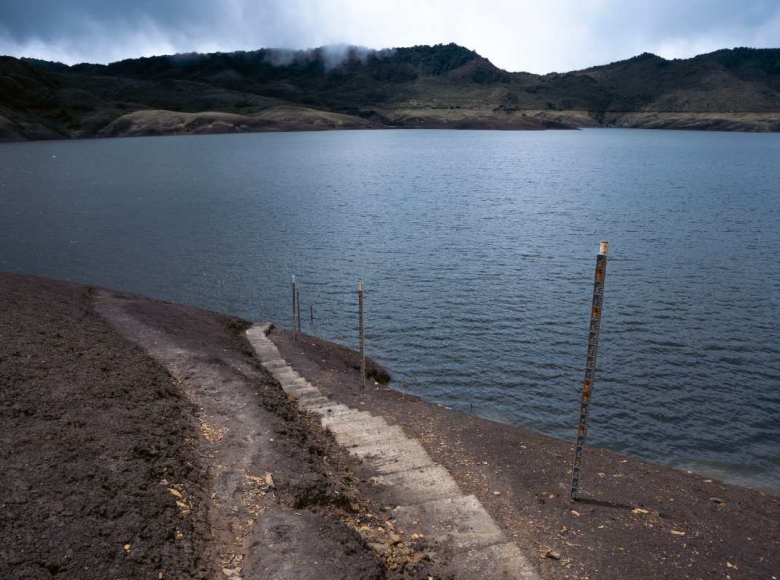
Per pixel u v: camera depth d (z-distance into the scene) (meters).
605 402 24.97
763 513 12.98
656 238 58.59
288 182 112.00
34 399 10.96
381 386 23.88
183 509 8.82
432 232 63.09
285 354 25.56
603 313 36.38
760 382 26.86
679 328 33.59
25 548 6.91
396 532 10.34
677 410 24.27
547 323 34.81
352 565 7.93
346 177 121.75
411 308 38.00
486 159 175.25
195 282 44.25
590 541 10.70
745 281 42.84
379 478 13.16
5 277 25.53
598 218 71.12
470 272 46.53
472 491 12.98
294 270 47.47
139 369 14.93
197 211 76.75
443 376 27.73
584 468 14.84
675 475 15.30
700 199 87.06
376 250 54.44
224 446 11.84
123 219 70.06
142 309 25.20
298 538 8.30
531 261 49.88
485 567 9.34
